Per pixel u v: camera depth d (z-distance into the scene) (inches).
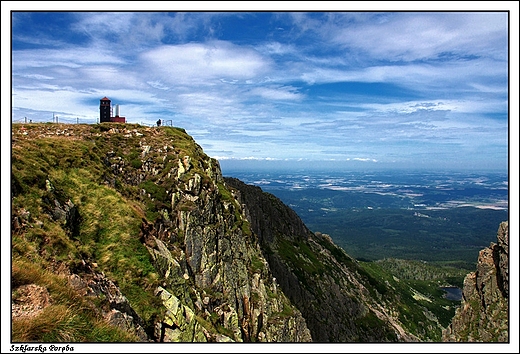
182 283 1023.6
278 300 1638.8
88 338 575.8
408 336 4160.9
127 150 1433.3
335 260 5162.4
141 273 879.7
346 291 4099.4
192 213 1306.6
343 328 3284.9
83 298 647.1
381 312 4451.3
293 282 3085.6
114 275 832.9
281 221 4503.0
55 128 1397.6
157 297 854.5
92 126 1521.9
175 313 841.5
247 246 1699.1
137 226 1003.9
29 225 735.1
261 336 1375.5
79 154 1148.5
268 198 4835.1
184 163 1461.6
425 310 6771.7
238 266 1491.1
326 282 3764.8
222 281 1309.1
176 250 1154.7
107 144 1406.3
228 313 1210.0
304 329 1712.6
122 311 719.1
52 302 580.4
